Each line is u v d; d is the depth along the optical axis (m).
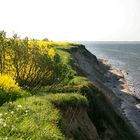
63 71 18.97
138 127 32.25
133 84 63.44
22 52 17.16
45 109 11.75
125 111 38.09
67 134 11.38
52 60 18.42
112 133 19.62
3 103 12.82
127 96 47.66
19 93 14.36
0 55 17.12
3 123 9.13
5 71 17.30
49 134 9.19
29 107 11.42
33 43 18.20
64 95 15.92
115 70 85.06
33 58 17.55
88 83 23.09
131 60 133.12
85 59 62.16
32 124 9.56
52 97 14.96
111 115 22.42
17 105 11.25
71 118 14.61
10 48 17.14
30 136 8.77
